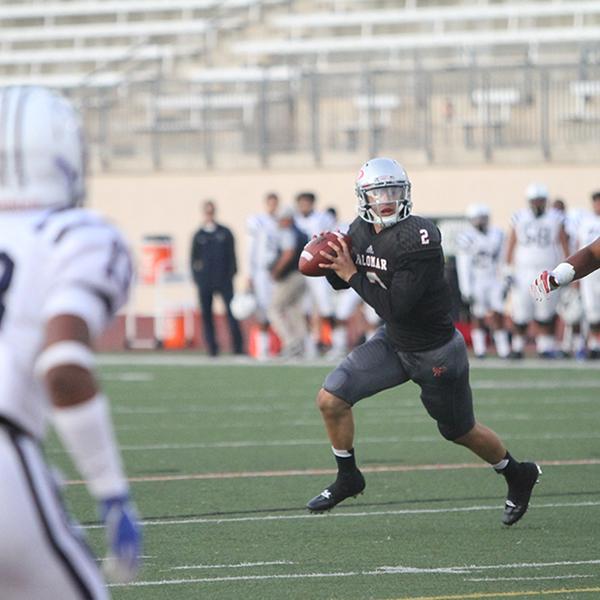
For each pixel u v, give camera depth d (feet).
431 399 71.10
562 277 69.26
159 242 226.58
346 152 259.60
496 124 252.83
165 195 268.41
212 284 196.65
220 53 304.91
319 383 158.61
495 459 72.49
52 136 31.91
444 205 254.27
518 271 189.26
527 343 223.30
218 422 123.65
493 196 253.03
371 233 69.56
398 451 104.99
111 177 270.26
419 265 68.03
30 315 30.66
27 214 31.76
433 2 299.38
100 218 31.89
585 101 248.93
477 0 296.10
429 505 81.10
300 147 262.47
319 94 260.42
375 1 302.86
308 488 87.25
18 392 30.30
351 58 290.76
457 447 107.04
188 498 83.66
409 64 284.82
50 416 33.42
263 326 196.65
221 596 57.52
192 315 231.91
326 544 69.31
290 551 67.51
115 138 271.08
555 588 58.70
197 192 266.77
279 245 189.26
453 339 70.33
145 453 103.71
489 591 58.03
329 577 61.26
